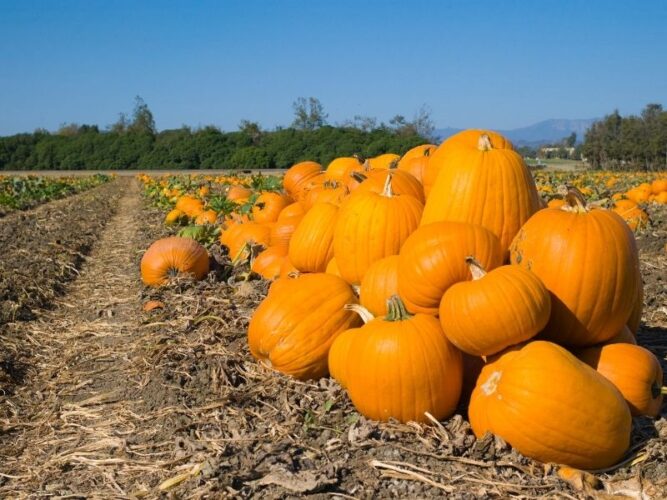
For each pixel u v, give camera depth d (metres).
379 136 63.47
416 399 4.22
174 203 21.08
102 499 3.95
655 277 8.73
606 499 3.60
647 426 4.25
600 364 4.31
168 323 7.13
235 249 10.00
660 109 91.12
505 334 4.03
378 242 5.42
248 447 4.27
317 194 9.04
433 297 4.39
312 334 5.10
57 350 7.11
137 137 93.19
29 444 4.84
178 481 3.98
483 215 4.86
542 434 3.74
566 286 4.28
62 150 93.25
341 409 4.65
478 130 5.92
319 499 3.65
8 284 9.31
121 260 13.16
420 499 3.63
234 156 73.56
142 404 5.25
